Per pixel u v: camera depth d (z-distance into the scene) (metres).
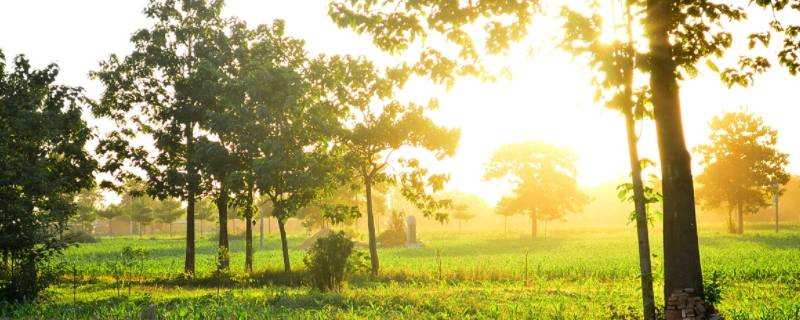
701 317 10.35
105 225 146.75
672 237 10.78
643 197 11.22
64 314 16.92
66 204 24.25
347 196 63.53
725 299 18.34
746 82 12.38
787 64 12.27
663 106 10.79
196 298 19.73
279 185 29.66
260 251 54.84
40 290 21.89
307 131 30.25
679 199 10.73
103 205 123.31
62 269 24.16
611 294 19.59
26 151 25.06
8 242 20.98
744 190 74.19
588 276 26.73
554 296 19.00
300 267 32.72
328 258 22.05
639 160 11.26
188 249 34.66
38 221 22.30
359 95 29.88
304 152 30.75
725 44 11.45
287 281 28.23
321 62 30.98
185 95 33.41
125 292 24.42
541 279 25.20
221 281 29.09
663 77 10.70
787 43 12.26
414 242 61.31
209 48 34.16
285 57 34.72
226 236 34.41
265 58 33.94
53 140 28.81
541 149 78.62
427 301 17.31
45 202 24.17
